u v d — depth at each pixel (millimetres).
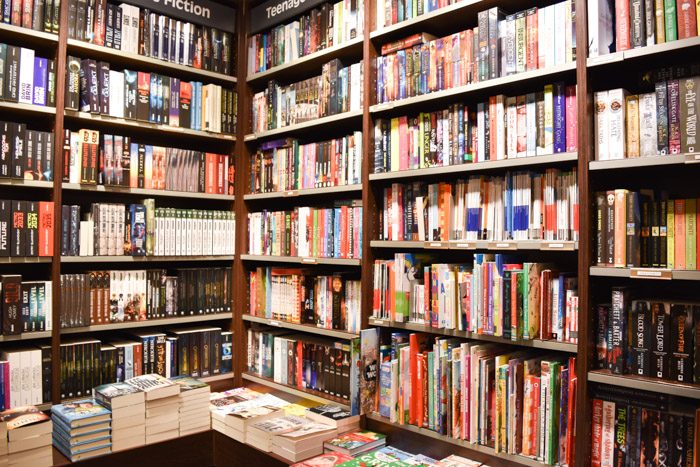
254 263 3648
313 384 3043
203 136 3396
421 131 2514
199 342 3336
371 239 2709
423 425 2396
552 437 1983
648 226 1872
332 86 2930
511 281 2105
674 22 1787
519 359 2152
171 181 3244
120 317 3033
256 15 3471
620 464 1874
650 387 1764
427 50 2490
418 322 2480
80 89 2900
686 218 1788
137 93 3080
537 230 2123
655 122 1847
